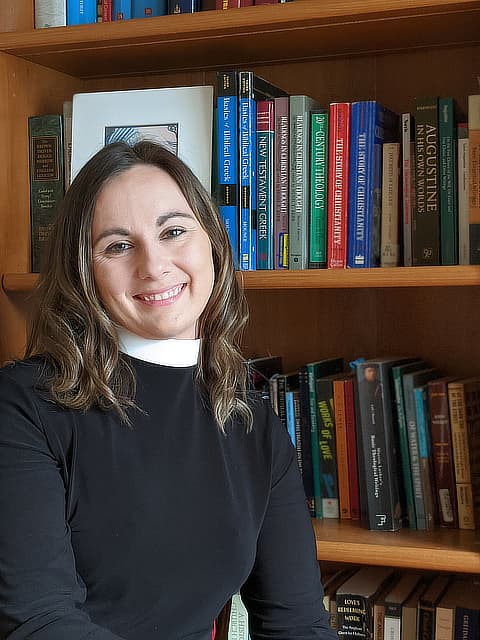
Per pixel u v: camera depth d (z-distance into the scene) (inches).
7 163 71.3
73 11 70.1
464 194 62.8
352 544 62.3
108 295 52.8
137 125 69.1
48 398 50.8
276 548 58.3
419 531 65.5
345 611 66.9
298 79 75.5
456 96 71.9
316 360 76.8
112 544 50.9
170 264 52.6
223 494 54.6
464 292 72.8
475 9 61.0
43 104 75.2
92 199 52.9
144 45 68.9
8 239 71.2
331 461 68.3
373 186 64.8
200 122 67.8
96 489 51.0
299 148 65.7
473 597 67.2
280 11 62.9
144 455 52.6
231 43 68.8
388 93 73.5
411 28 65.6
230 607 67.8
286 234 66.3
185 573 52.6
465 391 65.1
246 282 64.4
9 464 48.7
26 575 47.1
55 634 46.0
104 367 52.4
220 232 57.6
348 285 62.6
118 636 49.4
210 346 57.3
